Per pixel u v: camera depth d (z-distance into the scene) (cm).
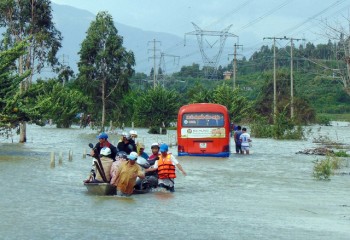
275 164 3878
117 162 2314
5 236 1507
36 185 2562
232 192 2511
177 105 10200
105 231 1594
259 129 7775
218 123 4281
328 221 1841
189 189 2578
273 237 1571
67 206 2012
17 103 4366
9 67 4566
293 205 2167
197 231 1630
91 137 7019
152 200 2205
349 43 5075
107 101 9412
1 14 6209
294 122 7475
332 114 13825
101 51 9225
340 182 2941
